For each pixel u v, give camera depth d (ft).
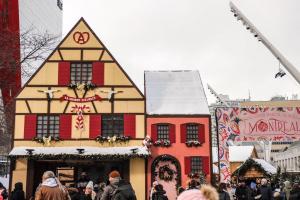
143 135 84.48
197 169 84.23
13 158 81.15
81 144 83.30
